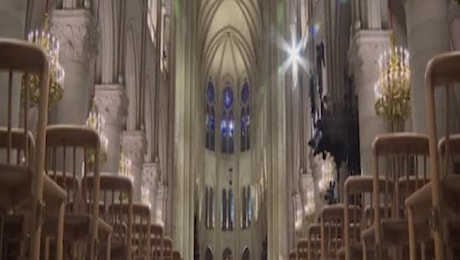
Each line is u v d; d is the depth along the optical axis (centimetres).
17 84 827
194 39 4588
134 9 2242
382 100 1353
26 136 514
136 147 2302
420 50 1083
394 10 1605
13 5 855
